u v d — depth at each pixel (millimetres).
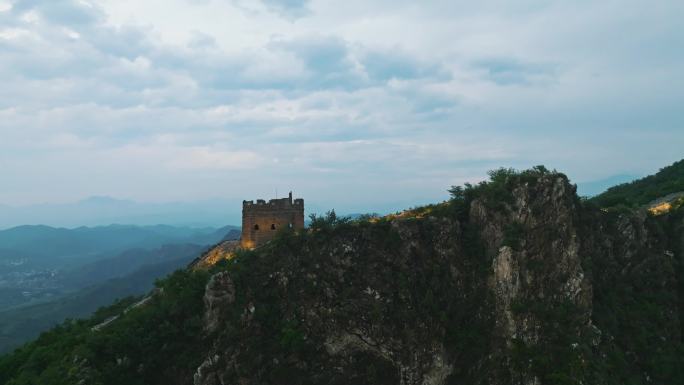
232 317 90062
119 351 88812
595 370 88062
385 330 91875
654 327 103562
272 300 93312
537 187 102188
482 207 103625
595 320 99000
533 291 94812
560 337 90688
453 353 92875
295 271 95312
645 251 113312
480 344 92625
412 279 96000
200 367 86312
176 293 97812
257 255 98625
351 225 100875
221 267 101000
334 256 96750
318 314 92500
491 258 98750
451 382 91375
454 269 98375
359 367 91562
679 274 114062
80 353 87062
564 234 99312
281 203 121500
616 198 133750
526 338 91000
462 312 95562
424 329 92438
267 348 89250
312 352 90562
